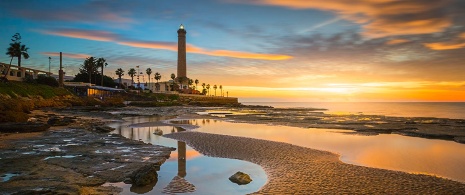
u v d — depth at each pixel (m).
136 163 18.06
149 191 13.41
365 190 13.45
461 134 33.53
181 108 108.12
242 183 14.70
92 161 18.22
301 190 13.45
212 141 27.38
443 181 14.84
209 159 20.09
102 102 96.94
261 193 13.08
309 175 15.95
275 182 14.71
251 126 43.66
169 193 13.22
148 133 33.53
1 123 33.25
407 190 13.48
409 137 32.25
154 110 88.25
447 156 21.97
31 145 23.02
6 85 71.00
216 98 194.50
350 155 22.22
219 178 15.66
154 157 19.92
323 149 24.53
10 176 14.55
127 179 14.90
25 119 37.66
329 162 19.05
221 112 89.44
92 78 140.88
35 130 31.23
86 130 33.16
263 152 22.34
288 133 35.44
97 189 13.27
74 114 58.53
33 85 84.25
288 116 69.25
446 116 81.38
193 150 23.17
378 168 17.44
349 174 16.06
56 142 24.69
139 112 75.31
